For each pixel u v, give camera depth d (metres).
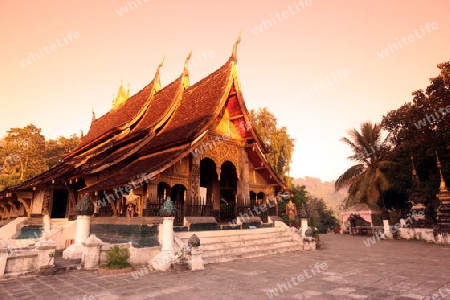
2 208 22.36
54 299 6.02
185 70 19.77
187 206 12.71
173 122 16.91
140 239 10.36
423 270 9.00
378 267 9.55
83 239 11.60
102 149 16.77
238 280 7.62
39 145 40.62
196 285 7.09
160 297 6.07
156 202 11.75
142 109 19.27
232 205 20.34
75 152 21.77
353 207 36.34
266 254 12.87
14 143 38.22
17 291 6.66
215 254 11.09
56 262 10.31
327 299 5.84
